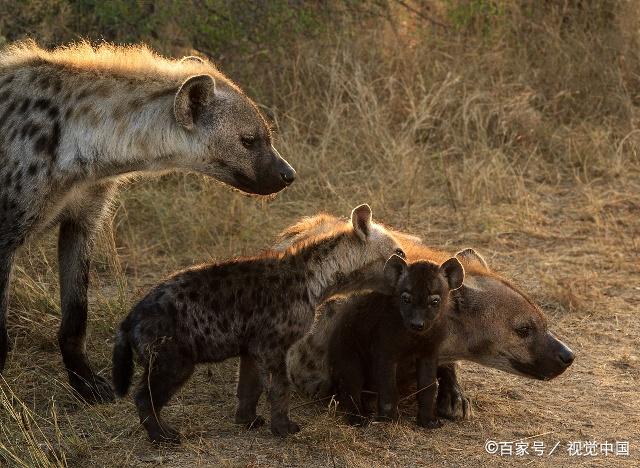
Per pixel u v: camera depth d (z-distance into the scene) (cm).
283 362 914
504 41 1906
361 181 1597
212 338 894
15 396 949
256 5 1744
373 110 1680
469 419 973
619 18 1939
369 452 894
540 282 1319
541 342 972
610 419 978
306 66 1762
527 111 1741
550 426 962
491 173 1597
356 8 1856
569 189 1623
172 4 1672
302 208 1526
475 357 980
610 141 1741
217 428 942
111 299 1223
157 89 1012
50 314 1185
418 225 1495
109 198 1064
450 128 1706
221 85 1031
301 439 909
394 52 1836
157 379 880
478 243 1445
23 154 980
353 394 947
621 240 1455
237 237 1432
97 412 976
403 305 901
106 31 1667
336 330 961
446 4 1902
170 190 1533
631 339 1164
